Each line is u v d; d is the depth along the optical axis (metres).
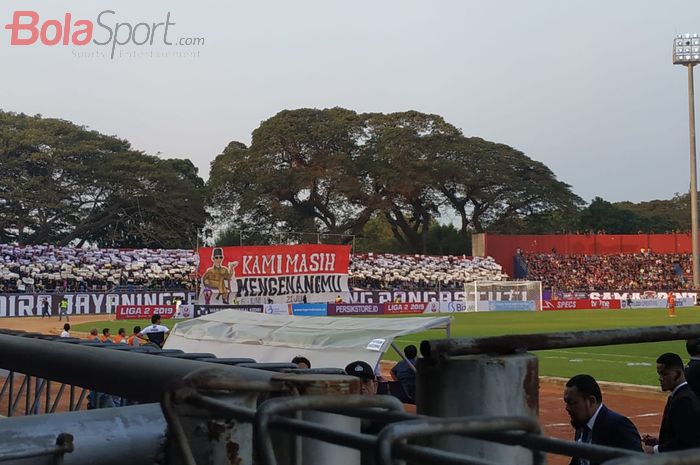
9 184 83.56
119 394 2.57
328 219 101.19
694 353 3.76
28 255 71.06
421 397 1.85
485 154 102.62
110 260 73.69
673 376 6.10
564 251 91.31
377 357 10.81
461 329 41.53
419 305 63.84
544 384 20.20
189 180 102.56
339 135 98.94
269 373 2.07
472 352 1.83
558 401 17.17
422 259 85.94
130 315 53.28
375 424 1.92
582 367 23.39
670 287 83.94
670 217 121.88
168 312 53.81
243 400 1.69
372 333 11.46
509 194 102.81
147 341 19.09
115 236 90.00
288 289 54.09
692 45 72.56
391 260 84.00
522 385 1.80
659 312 62.12
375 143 100.06
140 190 90.19
